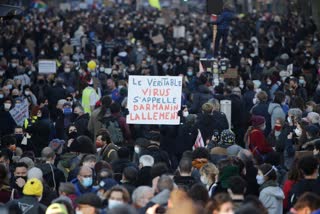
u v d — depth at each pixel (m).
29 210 26.67
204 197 25.02
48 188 29.28
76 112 45.22
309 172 28.22
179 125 39.88
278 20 107.75
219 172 28.58
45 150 32.75
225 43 69.19
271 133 41.22
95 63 62.53
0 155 34.25
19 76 61.81
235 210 21.73
